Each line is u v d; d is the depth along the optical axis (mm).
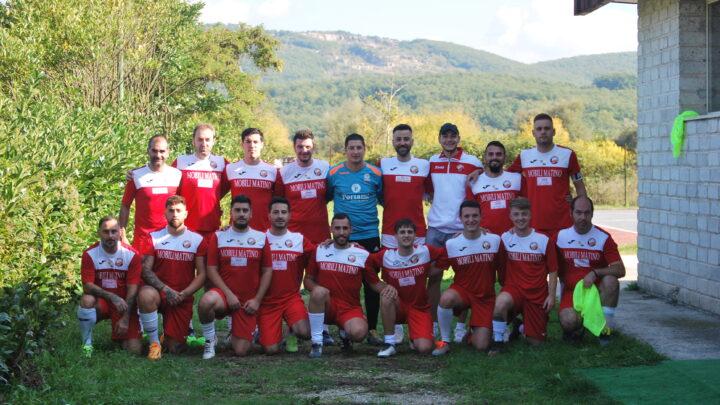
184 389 6836
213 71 39000
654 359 7320
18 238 8133
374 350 8438
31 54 16500
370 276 8250
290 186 9086
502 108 159125
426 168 9039
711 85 10188
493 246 8266
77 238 9164
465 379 7023
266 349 8219
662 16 10789
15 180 8594
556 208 9055
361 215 8883
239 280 8281
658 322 9180
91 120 13664
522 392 6605
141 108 18922
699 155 9844
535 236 8234
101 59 18109
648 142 11305
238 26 43719
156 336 8039
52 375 6699
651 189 11219
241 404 6289
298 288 8508
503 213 8992
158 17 19719
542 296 8203
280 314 8375
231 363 7848
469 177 9078
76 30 17328
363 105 92625
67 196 9219
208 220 9062
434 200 9156
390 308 8102
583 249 8219
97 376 6898
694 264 10008
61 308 7660
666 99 10711
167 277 8320
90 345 7824
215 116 25672
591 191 37344
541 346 7977
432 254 8312
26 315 6422
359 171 8922
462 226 9070
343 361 7902
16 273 7883
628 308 10109
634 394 6344
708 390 6348
